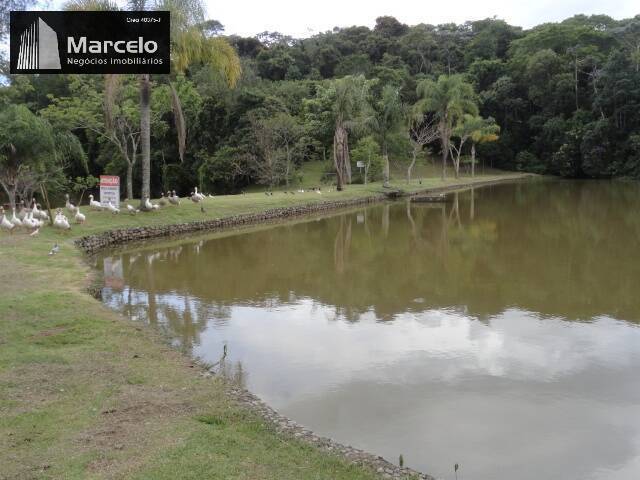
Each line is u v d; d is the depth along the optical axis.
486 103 71.69
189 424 5.69
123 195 49.03
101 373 6.90
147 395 6.36
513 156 71.25
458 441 6.51
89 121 29.94
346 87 36.84
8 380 6.47
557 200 37.97
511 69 74.81
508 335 10.28
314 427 6.72
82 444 5.11
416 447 6.34
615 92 60.41
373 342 9.84
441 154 70.69
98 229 19.30
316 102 48.31
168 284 14.07
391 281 14.70
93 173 49.47
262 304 12.28
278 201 30.44
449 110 49.81
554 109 69.25
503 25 87.38
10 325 8.50
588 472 5.92
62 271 12.94
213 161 45.78
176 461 4.88
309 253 18.89
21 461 4.76
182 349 9.10
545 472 5.90
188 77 55.56
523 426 6.90
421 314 11.62
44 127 23.03
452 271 15.97
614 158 61.09
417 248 20.08
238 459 5.05
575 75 68.50
